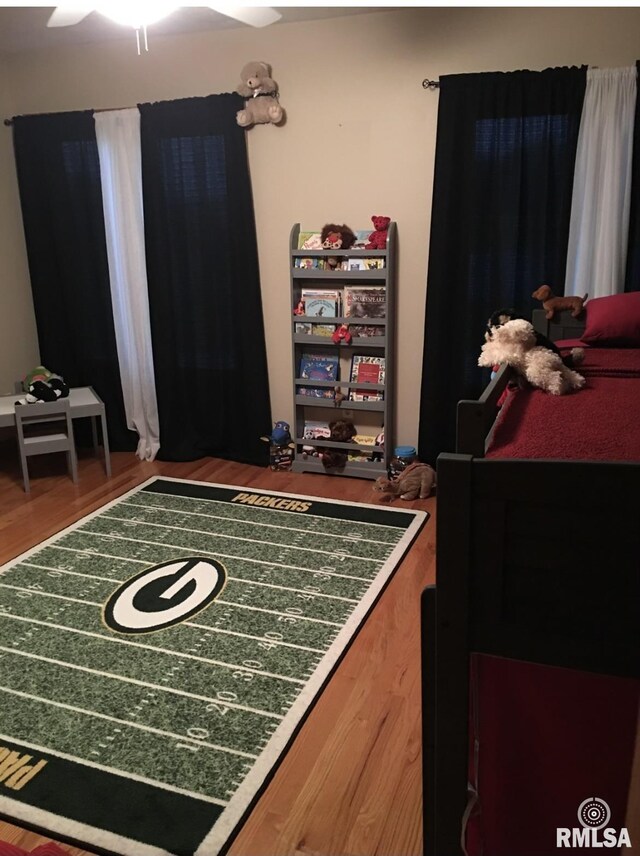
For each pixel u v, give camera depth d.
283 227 3.95
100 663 2.24
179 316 4.14
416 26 3.43
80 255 4.22
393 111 3.58
